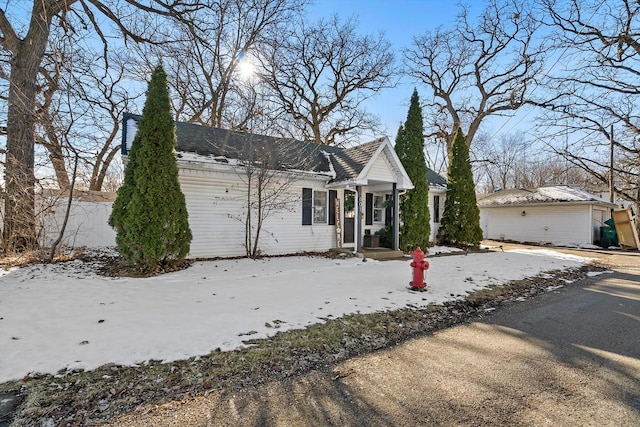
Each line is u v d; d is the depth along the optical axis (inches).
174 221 305.3
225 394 105.8
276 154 411.5
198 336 149.9
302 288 247.1
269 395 105.5
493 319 191.3
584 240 679.1
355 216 459.5
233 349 138.3
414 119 497.7
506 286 273.7
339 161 485.4
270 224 424.8
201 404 99.8
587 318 191.8
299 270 321.1
